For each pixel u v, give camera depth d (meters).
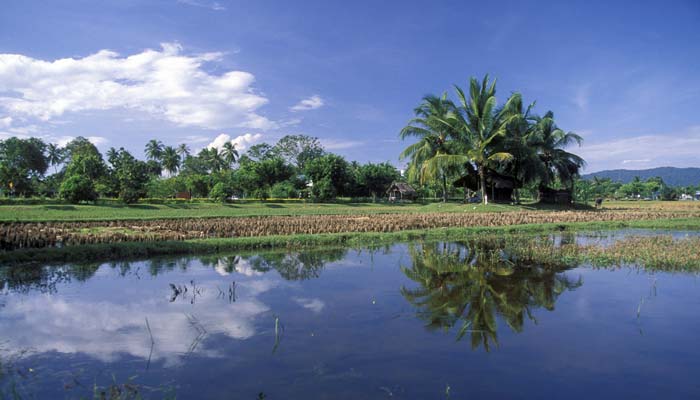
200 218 26.20
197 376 5.03
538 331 6.51
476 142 35.16
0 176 43.34
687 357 5.54
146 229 19.31
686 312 7.43
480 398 4.48
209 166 89.25
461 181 41.31
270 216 28.72
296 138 80.25
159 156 85.94
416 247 16.03
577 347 5.88
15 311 7.64
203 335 6.36
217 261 12.85
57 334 6.47
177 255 13.99
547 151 39.69
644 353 5.66
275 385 4.79
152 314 7.41
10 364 5.42
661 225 23.03
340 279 10.21
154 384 4.84
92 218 24.47
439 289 9.19
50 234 15.64
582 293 8.79
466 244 16.73
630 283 9.66
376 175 64.12
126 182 40.97
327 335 6.33
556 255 13.45
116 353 5.73
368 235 17.80
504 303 8.05
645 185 96.00
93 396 4.58
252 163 63.16
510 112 36.12
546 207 38.03
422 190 67.19
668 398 4.50
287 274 10.83
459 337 6.25
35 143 67.81
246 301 8.21
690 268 11.16
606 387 4.74
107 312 7.55
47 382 4.92
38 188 46.50
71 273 10.98
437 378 4.95
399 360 5.44
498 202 39.19
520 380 4.90
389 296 8.58
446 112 37.19
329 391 4.63
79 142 76.25
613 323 6.88
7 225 19.83
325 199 55.72
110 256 13.27
